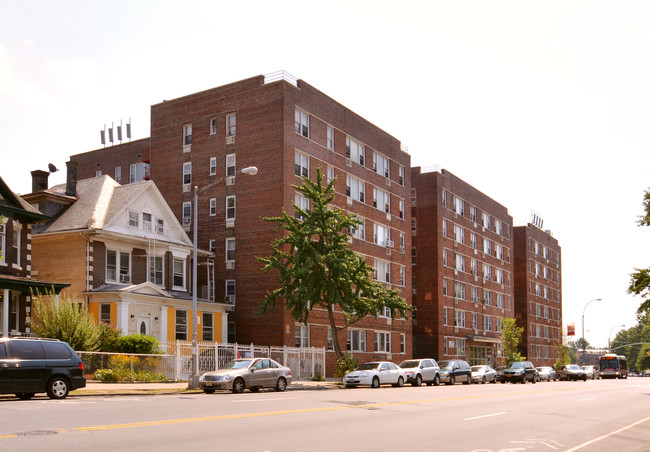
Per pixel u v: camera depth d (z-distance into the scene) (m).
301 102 50.66
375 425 16.19
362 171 58.09
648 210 44.50
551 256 106.81
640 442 14.96
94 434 12.76
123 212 42.34
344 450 12.13
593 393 35.81
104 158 66.00
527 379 53.47
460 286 74.31
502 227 88.50
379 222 60.25
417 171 71.50
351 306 41.28
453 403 24.19
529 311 94.88
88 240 39.91
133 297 39.59
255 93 50.03
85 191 44.75
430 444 13.41
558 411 22.59
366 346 56.50
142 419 15.37
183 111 53.56
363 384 36.88
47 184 43.94
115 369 31.53
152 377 32.88
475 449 12.95
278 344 46.72
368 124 59.75
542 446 13.80
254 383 28.50
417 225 70.62
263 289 47.72
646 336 186.00
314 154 51.72
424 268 69.75
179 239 46.81
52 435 12.48
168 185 53.38
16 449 10.88
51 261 40.97
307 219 40.03
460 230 75.50
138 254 43.00
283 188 47.88
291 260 39.72
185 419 15.60
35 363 21.12
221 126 51.47
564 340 110.12
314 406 20.55
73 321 32.19
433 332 68.38
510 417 19.67
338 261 38.81
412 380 40.78
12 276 34.69
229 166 50.66
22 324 34.81
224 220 50.16
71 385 21.95
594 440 15.10
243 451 11.48
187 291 46.28
